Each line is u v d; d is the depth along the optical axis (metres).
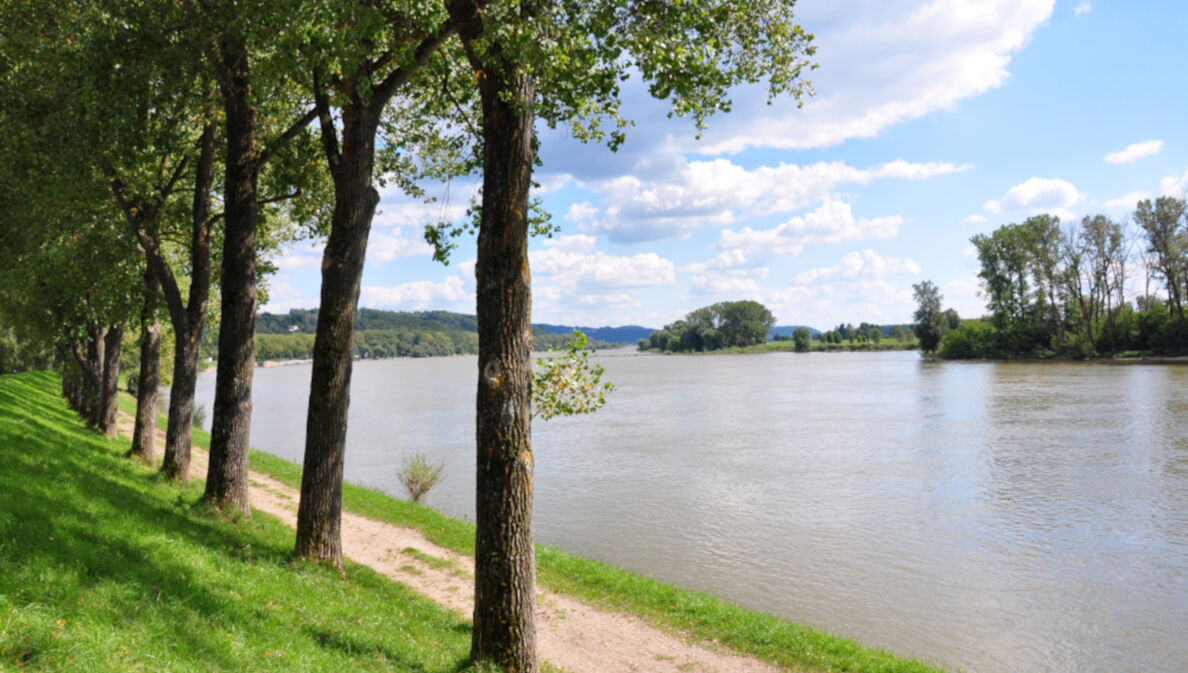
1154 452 32.31
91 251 15.42
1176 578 17.41
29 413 19.17
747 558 19.19
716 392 76.31
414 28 8.84
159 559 7.75
